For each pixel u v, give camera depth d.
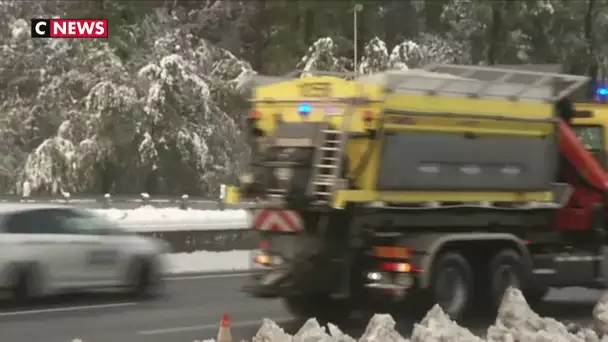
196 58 93.25
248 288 26.69
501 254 26.80
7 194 81.25
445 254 25.59
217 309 29.91
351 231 24.92
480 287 26.45
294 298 27.92
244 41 106.12
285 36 103.75
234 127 90.75
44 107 85.69
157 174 87.81
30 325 26.00
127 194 87.38
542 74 27.75
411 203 25.16
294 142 25.23
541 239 28.16
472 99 26.25
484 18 102.12
